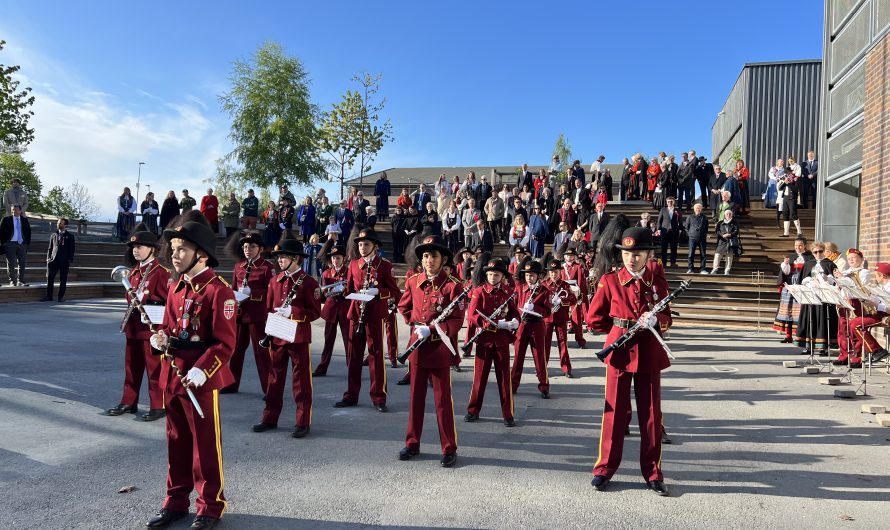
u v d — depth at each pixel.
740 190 20.48
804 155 22.84
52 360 9.34
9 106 26.69
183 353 4.18
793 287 9.04
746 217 20.61
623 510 4.38
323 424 6.67
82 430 6.12
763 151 23.28
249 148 39.75
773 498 4.61
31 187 50.59
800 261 12.32
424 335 5.35
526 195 21.27
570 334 14.43
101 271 21.08
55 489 4.61
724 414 7.10
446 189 23.42
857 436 6.21
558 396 8.17
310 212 21.33
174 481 4.17
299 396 6.21
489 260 6.86
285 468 5.19
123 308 16.34
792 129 22.97
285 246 6.45
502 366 6.70
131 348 6.70
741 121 24.17
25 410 6.72
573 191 21.16
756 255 18.64
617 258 5.32
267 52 40.50
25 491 4.56
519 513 4.31
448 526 4.09
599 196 19.45
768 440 6.09
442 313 5.47
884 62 10.03
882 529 4.08
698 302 16.59
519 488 4.80
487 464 5.39
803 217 19.86
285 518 4.19
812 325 10.20
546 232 18.67
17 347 10.28
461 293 5.58
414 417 5.55
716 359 10.88
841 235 12.75
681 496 4.66
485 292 6.80
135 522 4.08
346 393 7.54
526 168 22.67
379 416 7.04
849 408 7.36
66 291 18.20
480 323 6.75
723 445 5.93
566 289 9.40
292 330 5.91
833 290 8.51
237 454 5.56
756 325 15.16
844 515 4.30
